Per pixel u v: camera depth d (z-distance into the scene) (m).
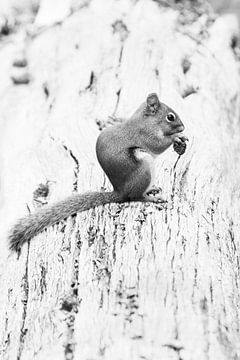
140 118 8.77
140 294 7.14
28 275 8.23
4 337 7.59
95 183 9.58
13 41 15.51
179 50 13.07
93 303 7.16
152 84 11.91
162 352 6.50
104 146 8.75
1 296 8.28
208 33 14.48
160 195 8.98
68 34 13.91
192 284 7.31
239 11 17.72
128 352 6.51
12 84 13.74
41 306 7.56
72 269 7.82
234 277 8.04
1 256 8.93
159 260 7.63
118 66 12.59
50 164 10.36
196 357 6.48
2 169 10.89
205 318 6.93
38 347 6.94
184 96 12.12
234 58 14.18
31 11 17.20
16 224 8.85
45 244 8.51
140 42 13.04
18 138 11.71
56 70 13.26
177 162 9.81
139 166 8.63
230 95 12.91
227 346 6.77
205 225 8.46
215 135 10.88
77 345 6.71
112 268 7.58
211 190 9.38
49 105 12.34
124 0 14.70
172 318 6.85
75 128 10.96
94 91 12.05
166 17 14.16
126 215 8.54
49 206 8.85
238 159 11.03
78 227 8.50
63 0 15.71
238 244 8.88
